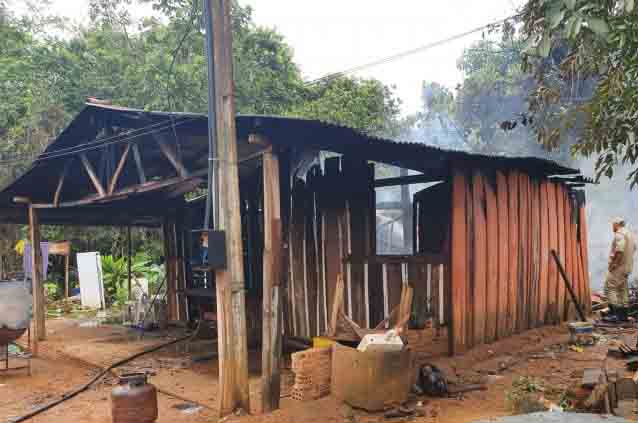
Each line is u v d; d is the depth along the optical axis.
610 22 4.13
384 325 6.11
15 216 11.92
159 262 21.28
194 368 8.27
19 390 7.50
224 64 5.63
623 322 10.09
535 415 3.43
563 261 10.55
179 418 5.85
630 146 5.13
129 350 9.70
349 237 8.35
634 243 10.24
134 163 10.01
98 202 9.73
